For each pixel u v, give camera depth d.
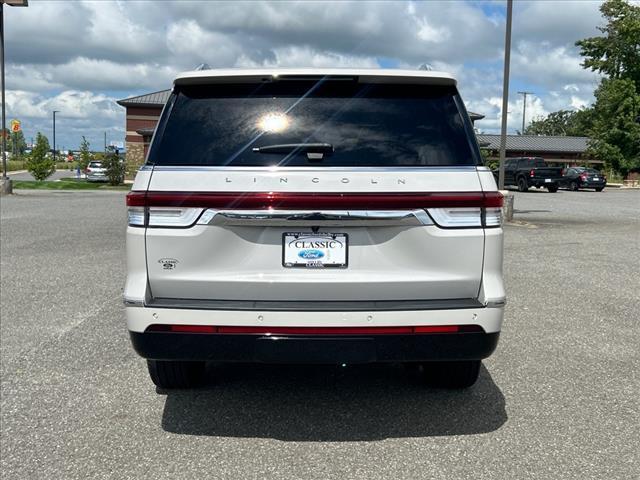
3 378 4.66
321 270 3.39
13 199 24.42
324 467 3.30
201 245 3.37
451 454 3.45
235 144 3.45
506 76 14.91
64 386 4.50
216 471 3.26
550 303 7.04
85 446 3.56
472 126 3.59
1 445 3.57
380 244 3.39
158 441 3.62
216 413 4.02
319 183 3.33
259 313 3.30
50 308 6.79
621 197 30.05
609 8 55.56
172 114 3.58
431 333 3.35
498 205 3.44
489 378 4.68
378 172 3.37
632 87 52.78
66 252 10.68
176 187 3.37
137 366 4.93
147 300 3.38
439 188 3.37
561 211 19.86
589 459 3.39
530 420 3.91
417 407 4.12
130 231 3.41
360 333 3.31
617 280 8.32
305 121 3.49
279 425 3.83
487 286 3.40
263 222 3.33
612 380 4.64
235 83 3.61
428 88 3.64
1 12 24.41
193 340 3.36
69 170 88.44
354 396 4.32
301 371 4.84
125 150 49.94
